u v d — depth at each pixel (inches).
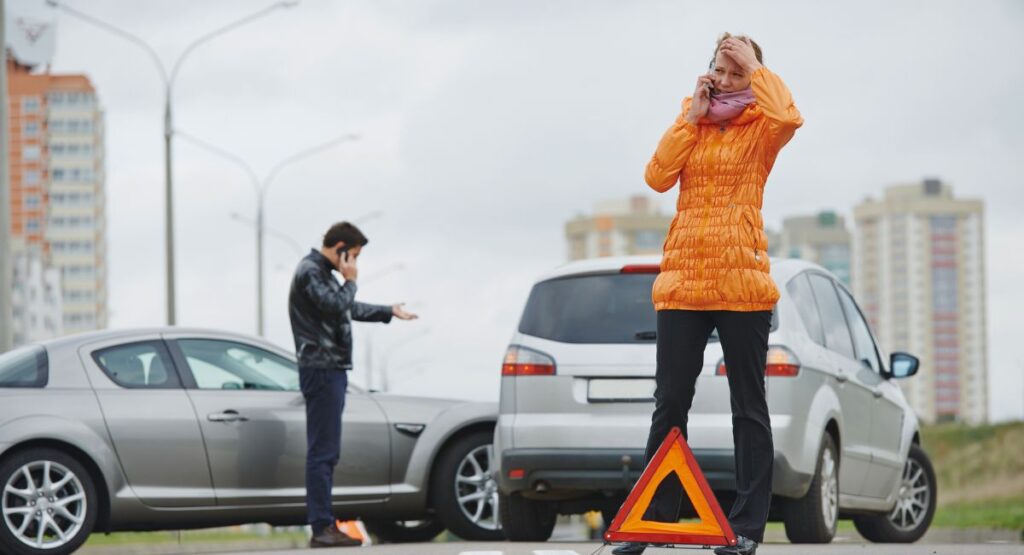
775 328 720.3
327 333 795.4
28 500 743.7
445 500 870.4
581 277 745.6
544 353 733.3
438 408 885.8
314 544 787.4
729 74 494.3
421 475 867.4
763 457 505.0
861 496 813.2
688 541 488.1
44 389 763.4
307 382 793.6
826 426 743.1
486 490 876.0
